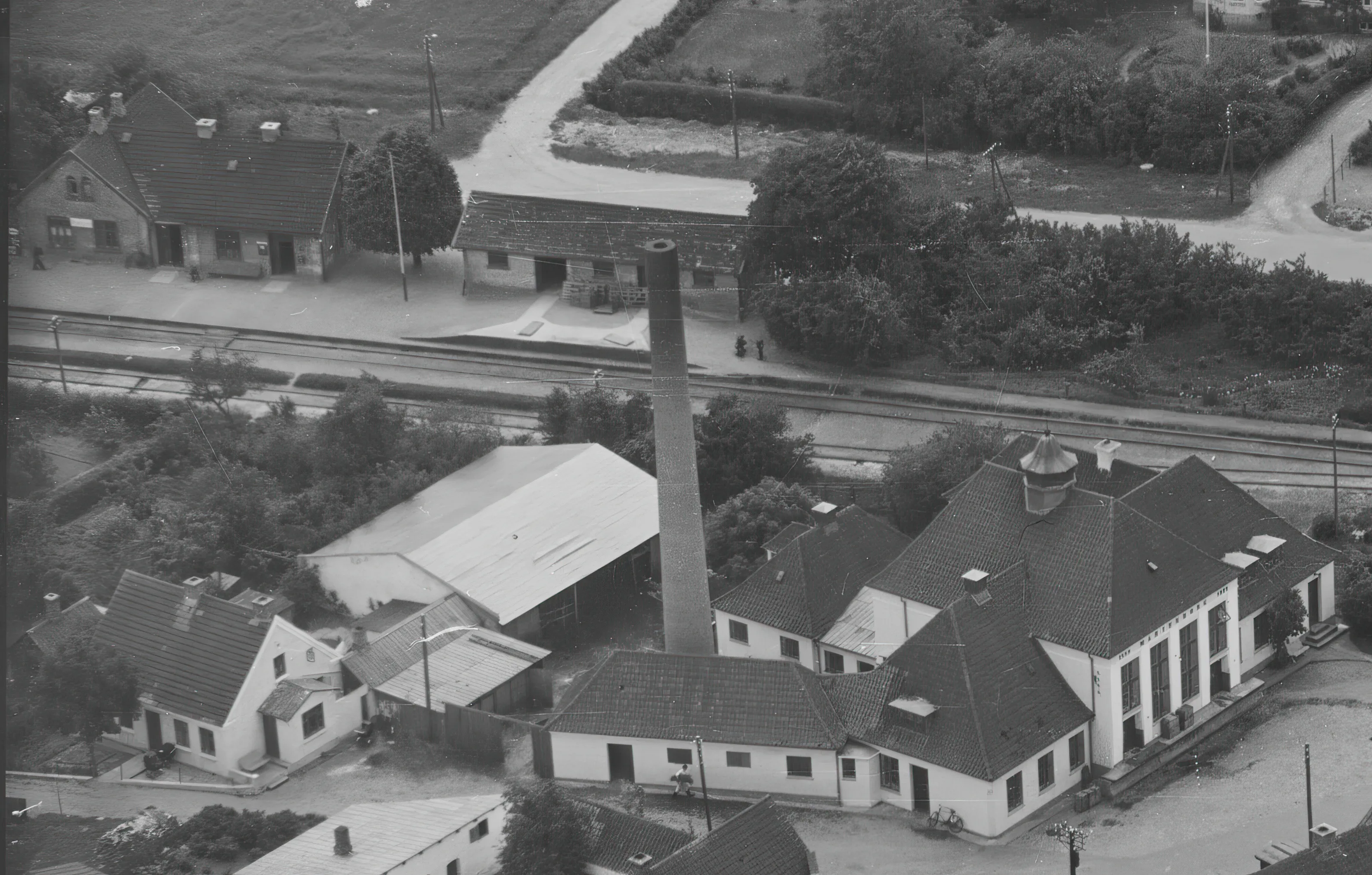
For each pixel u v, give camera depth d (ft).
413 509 536.83
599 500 527.81
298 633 451.94
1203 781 427.74
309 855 386.11
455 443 568.41
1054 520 449.06
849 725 426.10
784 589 474.49
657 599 514.27
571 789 431.02
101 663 439.63
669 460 449.89
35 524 524.11
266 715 442.91
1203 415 587.68
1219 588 447.01
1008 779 410.11
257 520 531.50
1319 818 409.28
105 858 395.14
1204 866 397.39
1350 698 453.99
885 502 541.34
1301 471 554.46
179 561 513.04
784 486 526.98
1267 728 446.19
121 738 456.45
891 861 404.36
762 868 372.38
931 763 412.98
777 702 427.74
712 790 429.79
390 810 402.52
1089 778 429.38
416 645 472.85
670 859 365.20
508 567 502.38
